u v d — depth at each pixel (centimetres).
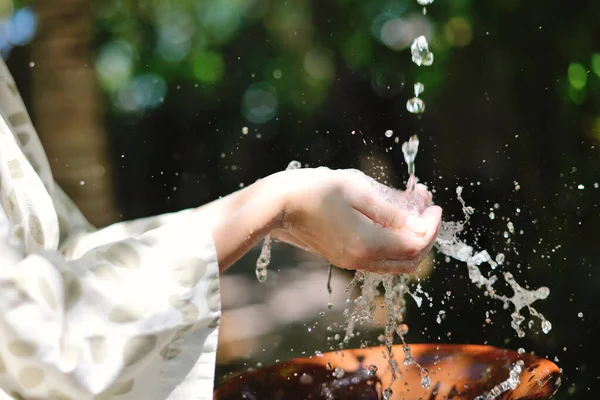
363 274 181
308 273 661
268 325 495
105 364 123
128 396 127
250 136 1084
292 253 747
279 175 147
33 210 148
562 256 446
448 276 454
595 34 509
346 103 941
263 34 1100
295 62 1059
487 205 538
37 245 148
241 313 536
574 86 499
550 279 430
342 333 430
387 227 146
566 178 500
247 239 142
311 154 1027
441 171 645
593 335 381
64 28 432
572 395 338
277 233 170
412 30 815
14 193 145
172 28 1141
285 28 1053
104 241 167
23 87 682
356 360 182
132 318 126
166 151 1081
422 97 693
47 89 436
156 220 168
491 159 577
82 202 442
